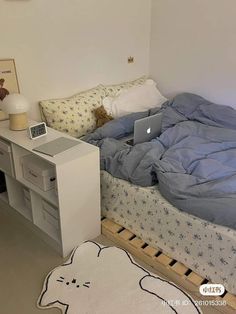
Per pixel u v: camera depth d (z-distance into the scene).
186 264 1.68
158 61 3.15
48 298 1.54
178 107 2.79
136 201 1.85
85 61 2.57
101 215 2.12
